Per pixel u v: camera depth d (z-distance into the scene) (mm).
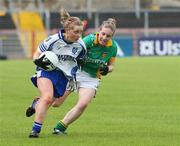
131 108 32094
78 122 26406
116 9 115875
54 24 106750
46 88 20922
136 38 100562
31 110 22172
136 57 95812
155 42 100500
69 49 21328
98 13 109125
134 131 23703
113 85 46375
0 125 25453
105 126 25203
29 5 111625
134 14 111250
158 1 120062
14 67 68875
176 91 41781
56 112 30109
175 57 94500
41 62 20906
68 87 21906
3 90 42219
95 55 22156
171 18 112312
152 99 36656
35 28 104625
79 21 21031
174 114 29422
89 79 22156
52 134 22391
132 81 50188
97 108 31969
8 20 104562
